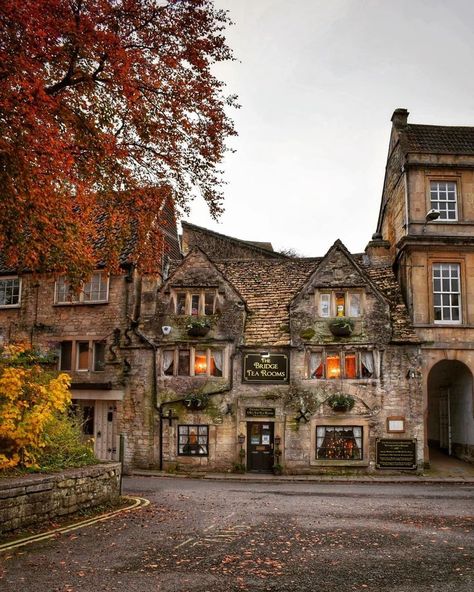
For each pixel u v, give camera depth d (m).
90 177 13.80
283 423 23.69
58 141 11.60
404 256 25.91
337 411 23.55
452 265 25.38
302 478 22.12
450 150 26.09
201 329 24.36
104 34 11.49
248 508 13.40
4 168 11.74
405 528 10.87
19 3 9.97
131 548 9.20
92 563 8.34
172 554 8.84
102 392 25.16
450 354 24.42
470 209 25.62
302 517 12.11
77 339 26.11
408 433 23.42
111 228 16.27
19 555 8.77
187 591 7.09
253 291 26.84
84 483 12.23
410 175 25.81
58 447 12.99
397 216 27.86
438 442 28.59
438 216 24.80
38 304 26.91
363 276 24.41
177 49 13.45
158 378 24.70
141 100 13.32
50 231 14.35
